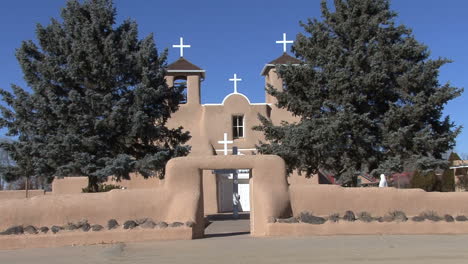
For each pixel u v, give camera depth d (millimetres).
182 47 31328
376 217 15461
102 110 18984
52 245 14086
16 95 18938
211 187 28188
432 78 19000
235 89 30234
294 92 20016
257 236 15062
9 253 13070
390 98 19891
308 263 10289
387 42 19891
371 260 10547
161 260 10977
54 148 18078
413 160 18609
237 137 30000
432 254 11289
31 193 31969
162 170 20391
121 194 15102
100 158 18672
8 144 18703
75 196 15094
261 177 15570
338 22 20375
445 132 19406
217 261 10688
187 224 14617
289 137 18938
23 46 19391
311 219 15055
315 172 20688
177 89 21141
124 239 14352
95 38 19562
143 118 18672
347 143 18656
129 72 19906
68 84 19219
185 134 21391
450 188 28891
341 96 18906
